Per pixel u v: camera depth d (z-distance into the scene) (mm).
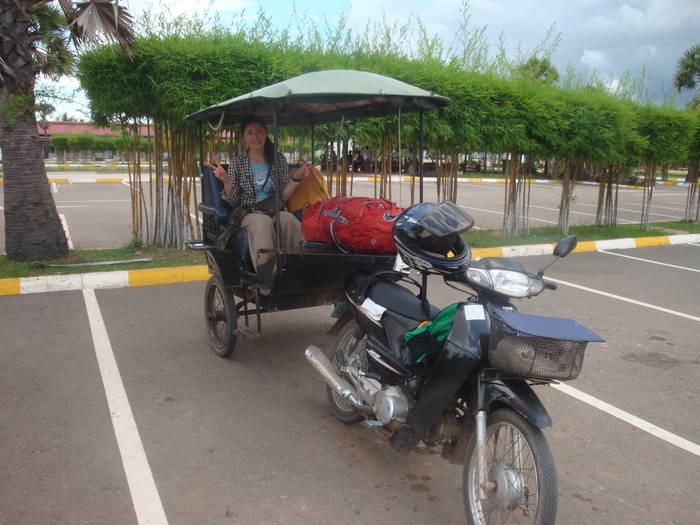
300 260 3844
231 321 4652
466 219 2988
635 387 4605
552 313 6520
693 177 14789
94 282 6934
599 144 10477
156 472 3232
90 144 42562
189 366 4727
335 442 3650
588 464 3496
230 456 3432
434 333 2949
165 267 7520
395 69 8383
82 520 2805
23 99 7262
